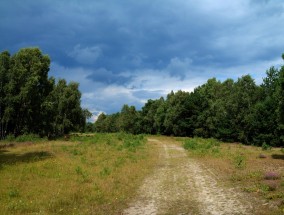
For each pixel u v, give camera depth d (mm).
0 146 38812
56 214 10766
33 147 36656
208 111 74938
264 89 61594
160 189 15344
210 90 85312
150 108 113250
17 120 60562
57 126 77875
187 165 24219
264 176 16828
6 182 16094
